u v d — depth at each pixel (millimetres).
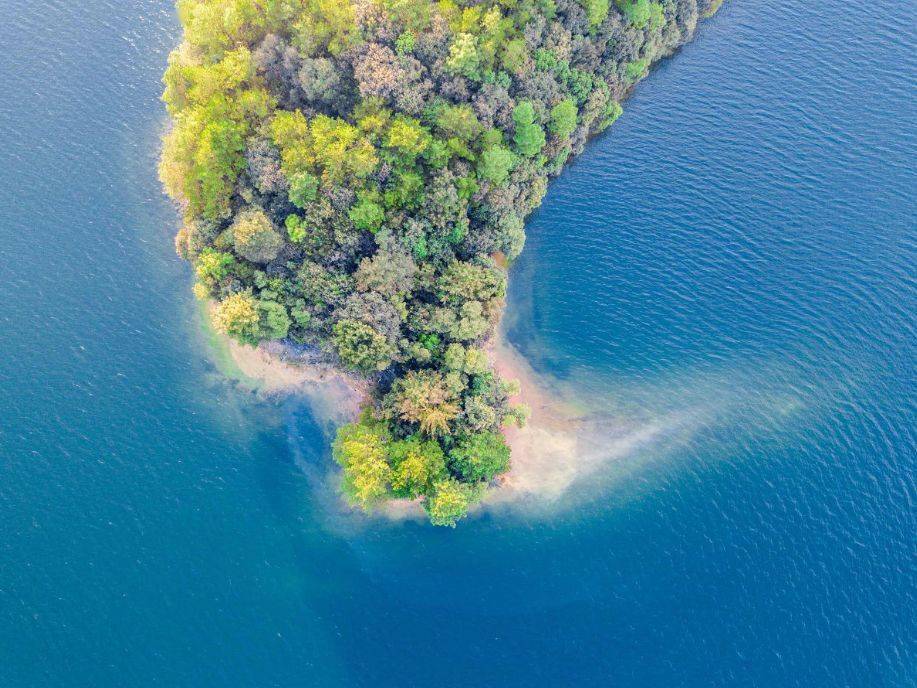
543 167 89875
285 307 72562
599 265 89125
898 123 99125
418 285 75875
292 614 71312
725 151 96938
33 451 75250
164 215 86188
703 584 73375
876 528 74500
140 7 100875
